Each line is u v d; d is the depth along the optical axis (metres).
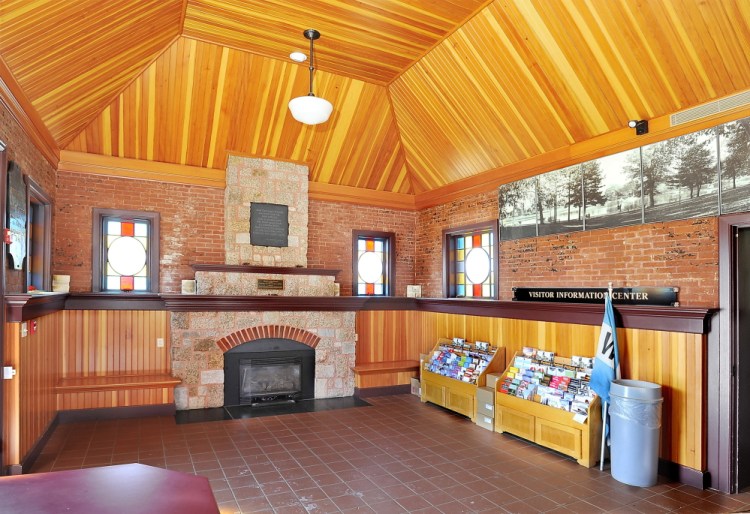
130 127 5.77
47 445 4.59
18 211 3.94
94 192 5.93
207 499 1.55
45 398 4.61
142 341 5.97
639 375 4.31
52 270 5.59
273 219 6.64
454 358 6.21
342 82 5.95
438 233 7.48
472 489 3.74
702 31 3.46
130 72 5.09
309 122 4.84
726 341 3.77
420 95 5.96
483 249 6.76
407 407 6.31
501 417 5.15
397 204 7.87
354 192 7.50
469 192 6.76
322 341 6.82
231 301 6.15
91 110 5.29
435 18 4.50
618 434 3.94
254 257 6.49
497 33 4.48
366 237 7.80
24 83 3.73
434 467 4.19
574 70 4.34
